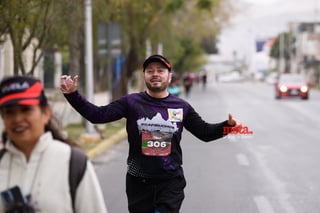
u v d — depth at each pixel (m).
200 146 29.86
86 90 29.53
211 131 10.05
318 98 77.62
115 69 49.78
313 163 24.09
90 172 6.20
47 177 6.04
